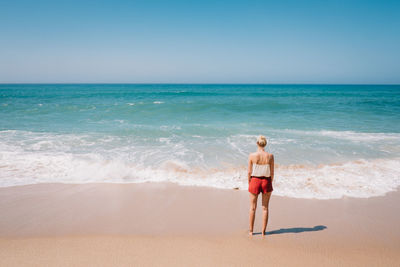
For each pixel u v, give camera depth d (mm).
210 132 10914
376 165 6719
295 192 5051
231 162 7043
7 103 23453
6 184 5312
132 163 6867
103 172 6172
